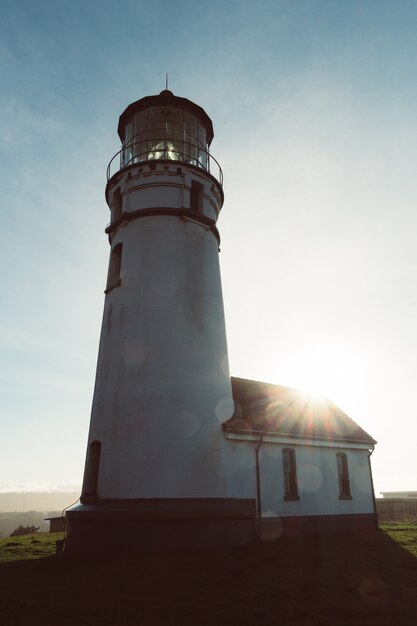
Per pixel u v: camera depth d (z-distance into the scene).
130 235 17.30
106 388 15.71
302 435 18.75
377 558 12.53
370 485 21.53
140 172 17.80
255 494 16.52
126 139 19.95
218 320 17.17
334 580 9.84
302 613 7.62
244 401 19.06
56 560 12.66
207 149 20.33
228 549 13.70
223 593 8.78
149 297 16.12
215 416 15.77
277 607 7.94
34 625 7.13
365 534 18.31
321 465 19.64
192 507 13.79
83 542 13.41
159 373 15.19
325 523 18.80
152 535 13.18
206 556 12.55
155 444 14.37
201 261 17.36
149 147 19.02
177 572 10.59
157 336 15.62
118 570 10.89
